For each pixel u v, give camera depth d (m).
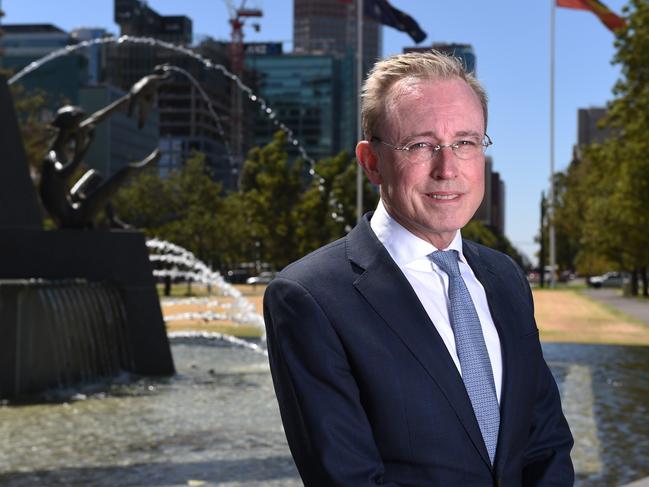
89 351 12.63
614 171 38.72
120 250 13.51
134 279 13.62
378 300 2.13
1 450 7.90
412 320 2.13
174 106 174.38
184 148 169.38
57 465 7.28
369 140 2.30
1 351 11.25
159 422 9.41
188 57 176.50
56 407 10.47
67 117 13.13
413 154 2.19
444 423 2.08
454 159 2.19
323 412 2.06
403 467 2.08
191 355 16.83
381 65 2.29
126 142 139.88
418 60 2.25
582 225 63.41
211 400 11.05
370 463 2.04
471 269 2.38
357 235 2.27
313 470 2.07
